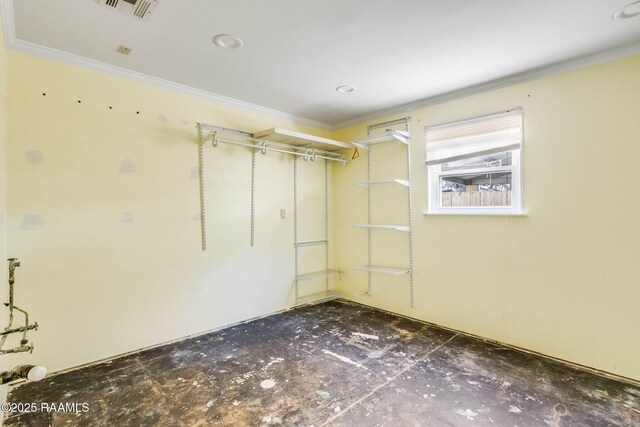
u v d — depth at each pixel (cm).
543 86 252
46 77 221
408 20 189
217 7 175
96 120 242
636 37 206
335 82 280
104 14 181
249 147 338
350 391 204
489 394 200
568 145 240
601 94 226
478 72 259
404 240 347
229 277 321
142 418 177
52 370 224
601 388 206
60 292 227
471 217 294
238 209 328
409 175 340
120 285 253
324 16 185
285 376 222
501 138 275
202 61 239
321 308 378
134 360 244
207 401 193
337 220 420
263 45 217
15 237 209
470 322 296
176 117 284
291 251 378
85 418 177
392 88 293
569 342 242
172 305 281
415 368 233
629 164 216
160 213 274
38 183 218
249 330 308
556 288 247
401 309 352
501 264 276
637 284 214
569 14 182
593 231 230
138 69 253
